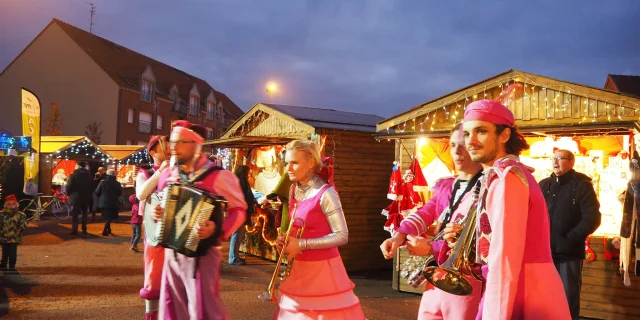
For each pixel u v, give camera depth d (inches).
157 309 209.3
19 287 312.3
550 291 93.5
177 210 155.8
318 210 152.2
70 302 280.2
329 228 152.6
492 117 101.3
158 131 1694.1
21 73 1581.0
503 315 89.4
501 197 93.4
